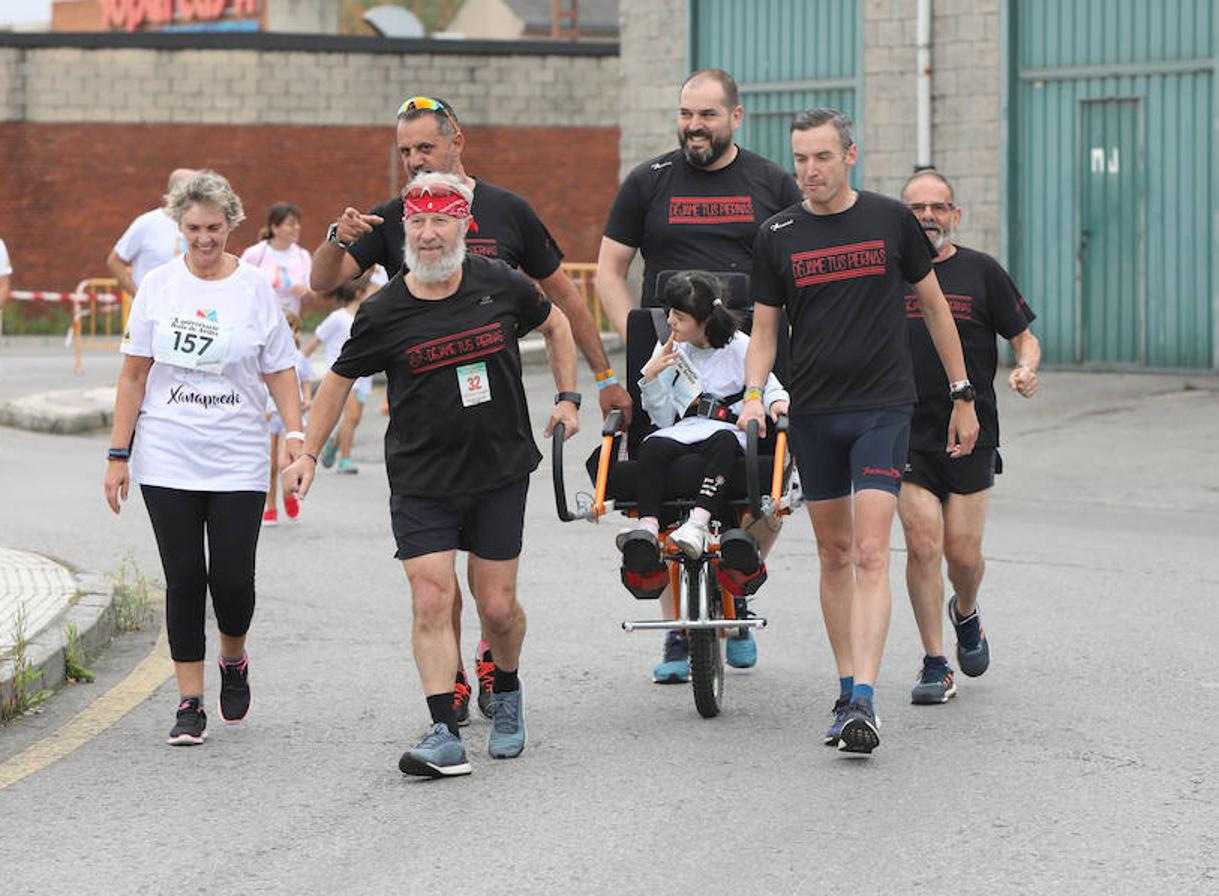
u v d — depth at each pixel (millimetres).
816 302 12062
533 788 11070
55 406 34312
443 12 133500
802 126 11906
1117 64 34438
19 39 60938
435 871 9508
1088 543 20109
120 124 61062
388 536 21000
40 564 17828
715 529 12859
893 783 11062
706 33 40125
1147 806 10492
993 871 9375
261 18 80125
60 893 9242
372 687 13875
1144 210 34312
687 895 9078
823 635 15531
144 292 12383
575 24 107438
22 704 13164
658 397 13281
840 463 12180
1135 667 14164
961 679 13898
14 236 61438
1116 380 33562
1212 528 21234
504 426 11586
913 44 36750
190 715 12297
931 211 13172
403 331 11461
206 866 9648
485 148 61594
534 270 12875
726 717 12828
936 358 13133
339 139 61000
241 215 12453
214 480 12289
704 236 14031
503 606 11648
